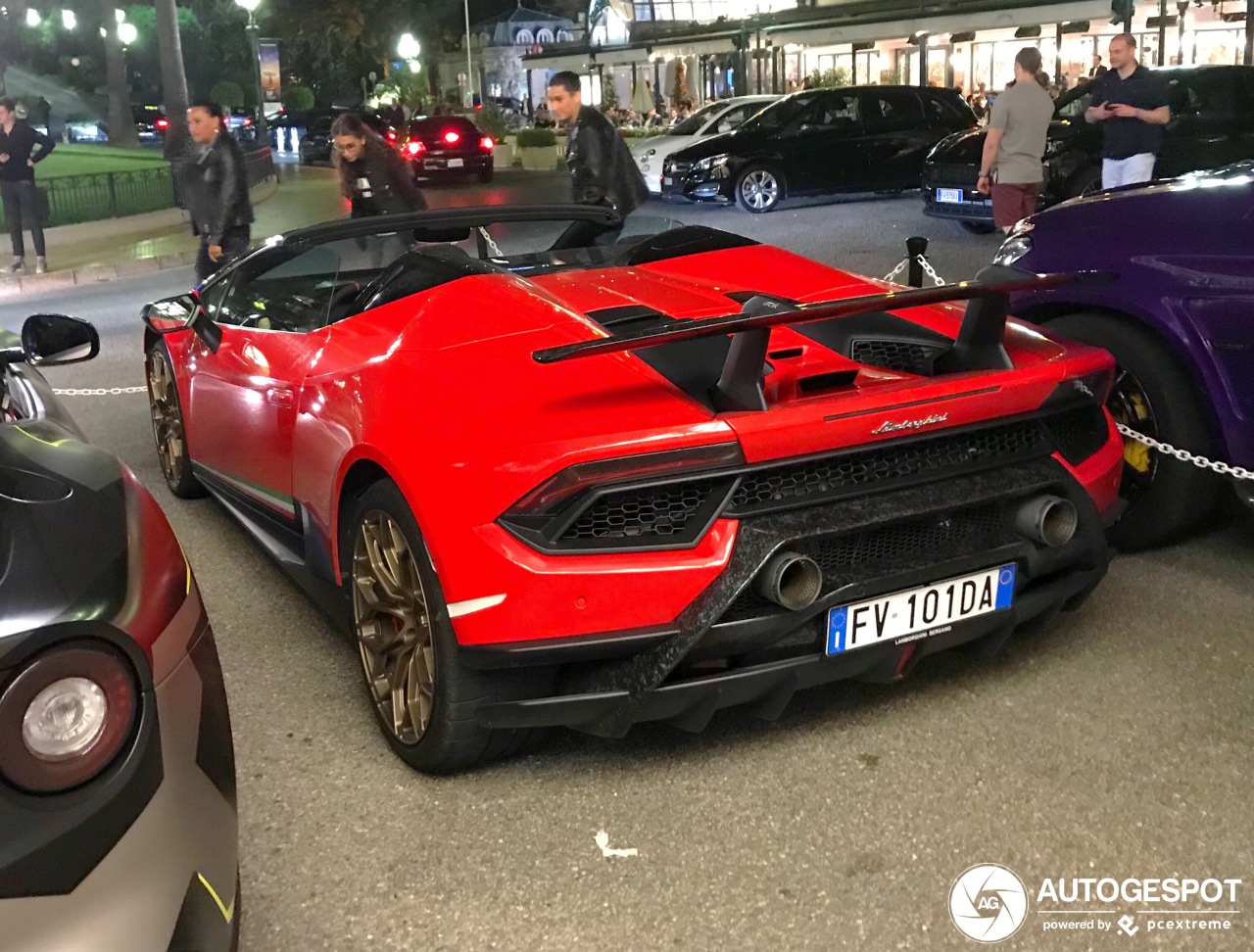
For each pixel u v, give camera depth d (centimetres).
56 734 142
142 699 150
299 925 228
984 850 244
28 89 7100
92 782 144
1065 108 1150
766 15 2848
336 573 313
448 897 235
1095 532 295
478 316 303
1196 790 262
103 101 6938
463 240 399
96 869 143
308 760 289
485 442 248
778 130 1478
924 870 238
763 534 249
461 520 246
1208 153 1101
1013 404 277
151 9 6612
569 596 241
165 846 150
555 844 251
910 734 289
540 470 238
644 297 320
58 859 141
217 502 500
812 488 260
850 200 1561
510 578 241
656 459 240
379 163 701
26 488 165
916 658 278
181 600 164
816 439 251
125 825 146
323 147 3478
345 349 324
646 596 244
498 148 3198
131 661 149
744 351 249
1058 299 397
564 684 260
